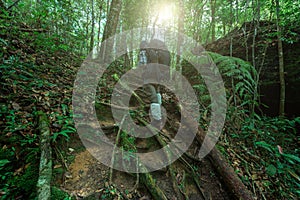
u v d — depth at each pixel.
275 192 2.58
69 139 2.33
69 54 5.23
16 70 2.94
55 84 3.25
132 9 6.80
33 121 2.29
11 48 3.39
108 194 1.93
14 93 2.52
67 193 1.73
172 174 2.36
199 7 7.09
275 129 3.77
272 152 3.06
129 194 2.00
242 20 7.02
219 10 7.18
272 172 2.73
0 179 1.66
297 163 3.22
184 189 2.30
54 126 2.30
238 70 3.79
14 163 1.82
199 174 2.58
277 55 4.84
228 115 3.79
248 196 2.24
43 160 1.77
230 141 3.32
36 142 2.05
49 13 4.59
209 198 2.33
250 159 3.02
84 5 7.04
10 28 3.44
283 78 4.36
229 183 2.39
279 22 4.75
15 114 2.24
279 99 4.64
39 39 4.04
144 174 2.18
